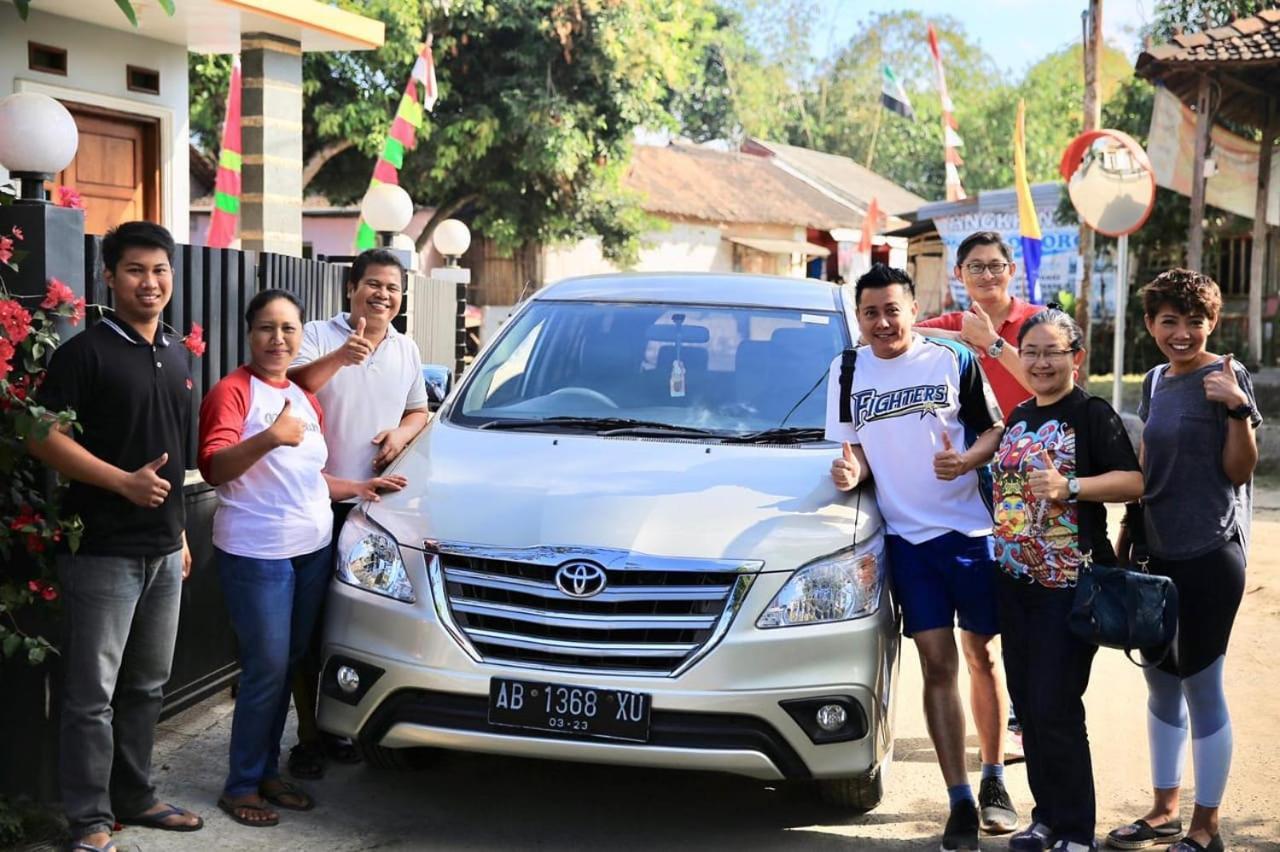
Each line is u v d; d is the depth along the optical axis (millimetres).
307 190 23109
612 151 22031
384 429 4773
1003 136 54938
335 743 4949
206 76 18562
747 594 3926
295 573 4324
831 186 35312
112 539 3793
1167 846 4273
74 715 3811
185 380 3986
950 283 27578
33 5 9320
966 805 4152
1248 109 16672
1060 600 3986
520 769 4855
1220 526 4008
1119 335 13148
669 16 22594
